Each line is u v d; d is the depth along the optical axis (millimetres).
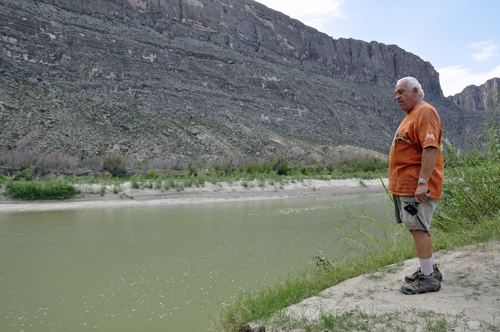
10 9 97750
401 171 2625
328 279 3672
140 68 120812
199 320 4910
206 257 8672
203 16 188125
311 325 2238
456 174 5414
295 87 163875
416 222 2518
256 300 3484
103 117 81375
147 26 157375
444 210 5340
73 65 100438
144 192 26484
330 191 33844
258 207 21156
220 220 15375
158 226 13750
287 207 21141
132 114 88438
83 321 4945
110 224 14258
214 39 186500
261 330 2621
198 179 30875
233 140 97500
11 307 5492
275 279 6801
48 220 15500
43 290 6285
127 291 6184
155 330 4578
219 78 143375
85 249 9680
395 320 2051
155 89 106938
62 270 7605
